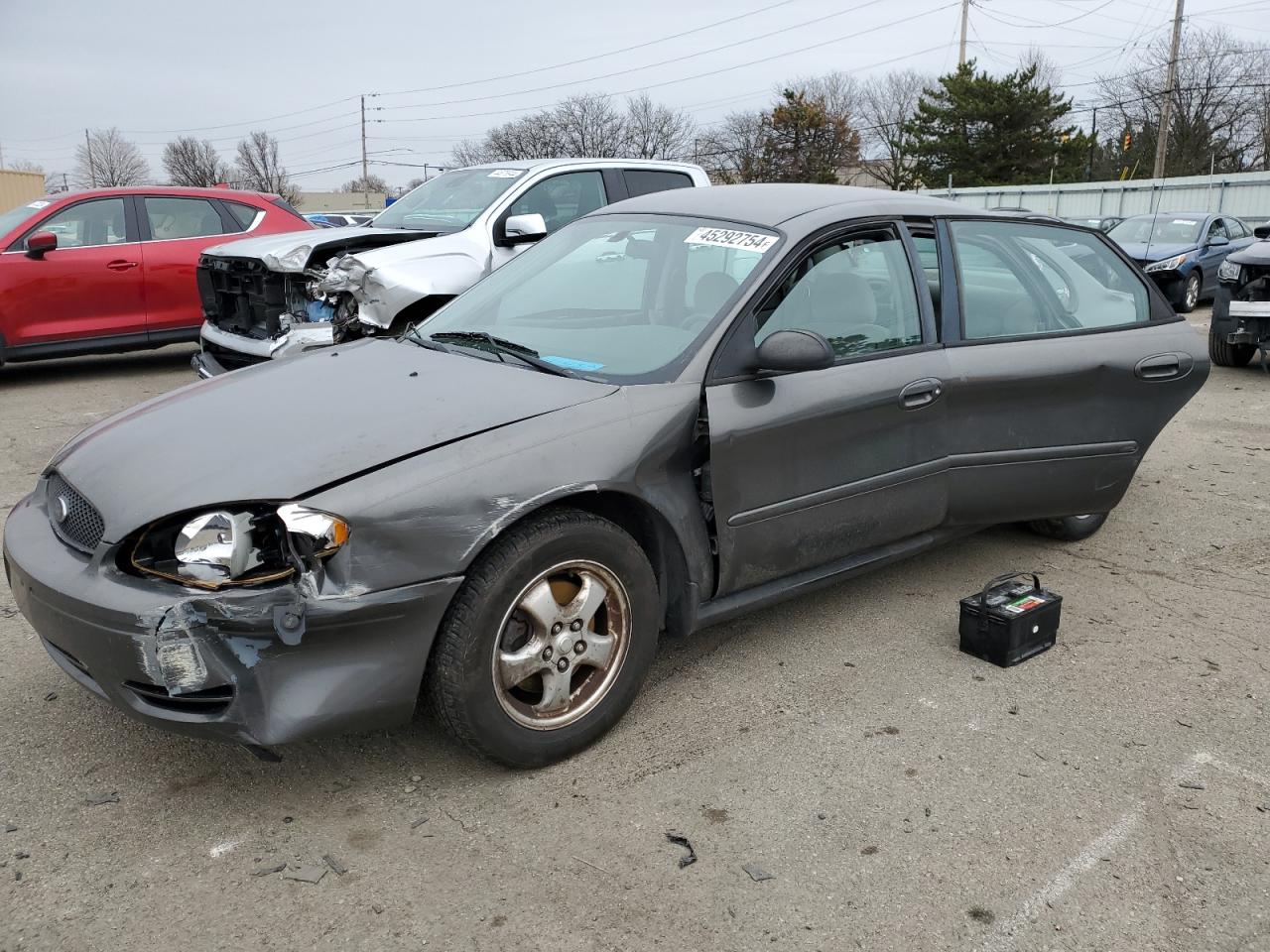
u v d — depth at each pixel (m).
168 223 9.15
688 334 3.26
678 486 3.06
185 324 9.20
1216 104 55.75
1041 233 4.29
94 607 2.46
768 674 3.48
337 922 2.27
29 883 2.39
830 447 3.36
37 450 6.52
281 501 2.44
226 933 2.24
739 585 3.29
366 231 7.24
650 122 70.19
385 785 2.80
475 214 7.25
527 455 2.71
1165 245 15.29
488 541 2.60
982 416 3.80
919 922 2.30
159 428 2.95
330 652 2.46
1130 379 4.16
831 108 68.31
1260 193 27.39
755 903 2.34
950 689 3.40
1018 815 2.70
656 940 2.23
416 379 3.12
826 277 3.49
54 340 8.62
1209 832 2.64
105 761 2.91
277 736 2.42
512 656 2.73
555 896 2.36
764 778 2.85
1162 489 5.78
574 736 2.90
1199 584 4.36
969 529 4.06
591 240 3.99
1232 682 3.47
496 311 3.79
